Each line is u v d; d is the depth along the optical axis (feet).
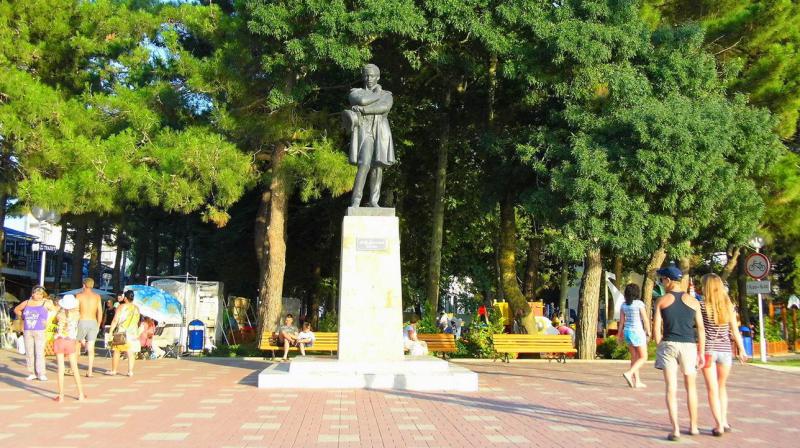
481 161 82.28
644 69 67.05
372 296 45.14
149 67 71.20
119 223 109.91
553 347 65.46
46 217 60.34
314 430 29.19
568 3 65.46
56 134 64.54
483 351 71.05
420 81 79.61
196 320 73.56
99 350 77.82
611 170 61.31
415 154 90.89
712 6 77.30
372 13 60.59
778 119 67.21
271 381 42.91
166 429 29.30
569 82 65.26
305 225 99.60
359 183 46.62
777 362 72.74
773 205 75.25
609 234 60.70
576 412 34.99
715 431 28.91
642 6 73.20
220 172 61.46
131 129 64.49
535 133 67.00
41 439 27.14
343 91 75.46
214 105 66.13
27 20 70.90
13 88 61.82
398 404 36.76
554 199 64.08
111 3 74.08
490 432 29.14
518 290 76.89
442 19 64.08
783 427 31.22
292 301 101.55
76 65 73.77
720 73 72.84
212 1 84.48
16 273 148.97
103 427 29.76
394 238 45.75
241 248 103.14
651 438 28.30
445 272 111.65
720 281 29.99
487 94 77.10
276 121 66.28
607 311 109.70
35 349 47.09
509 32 66.08
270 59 62.80
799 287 116.26
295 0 61.52
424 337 65.67
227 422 31.01
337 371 43.93
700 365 28.58
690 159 58.65
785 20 72.79
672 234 64.13
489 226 101.50
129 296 51.47
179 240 153.58
